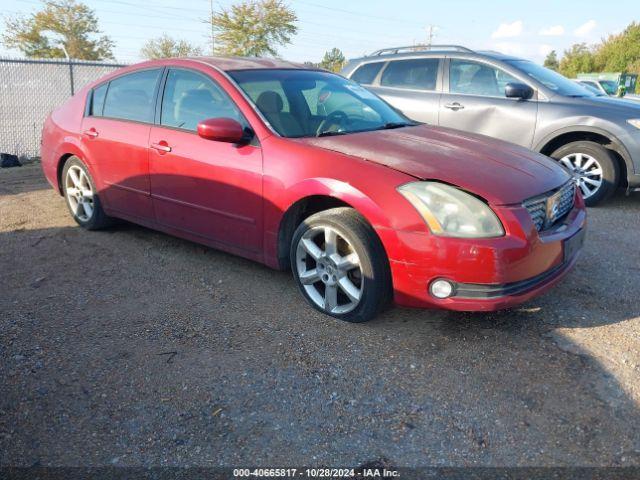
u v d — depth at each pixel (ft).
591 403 8.41
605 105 19.81
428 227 9.51
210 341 10.29
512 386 8.85
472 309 9.57
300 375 9.17
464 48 23.15
